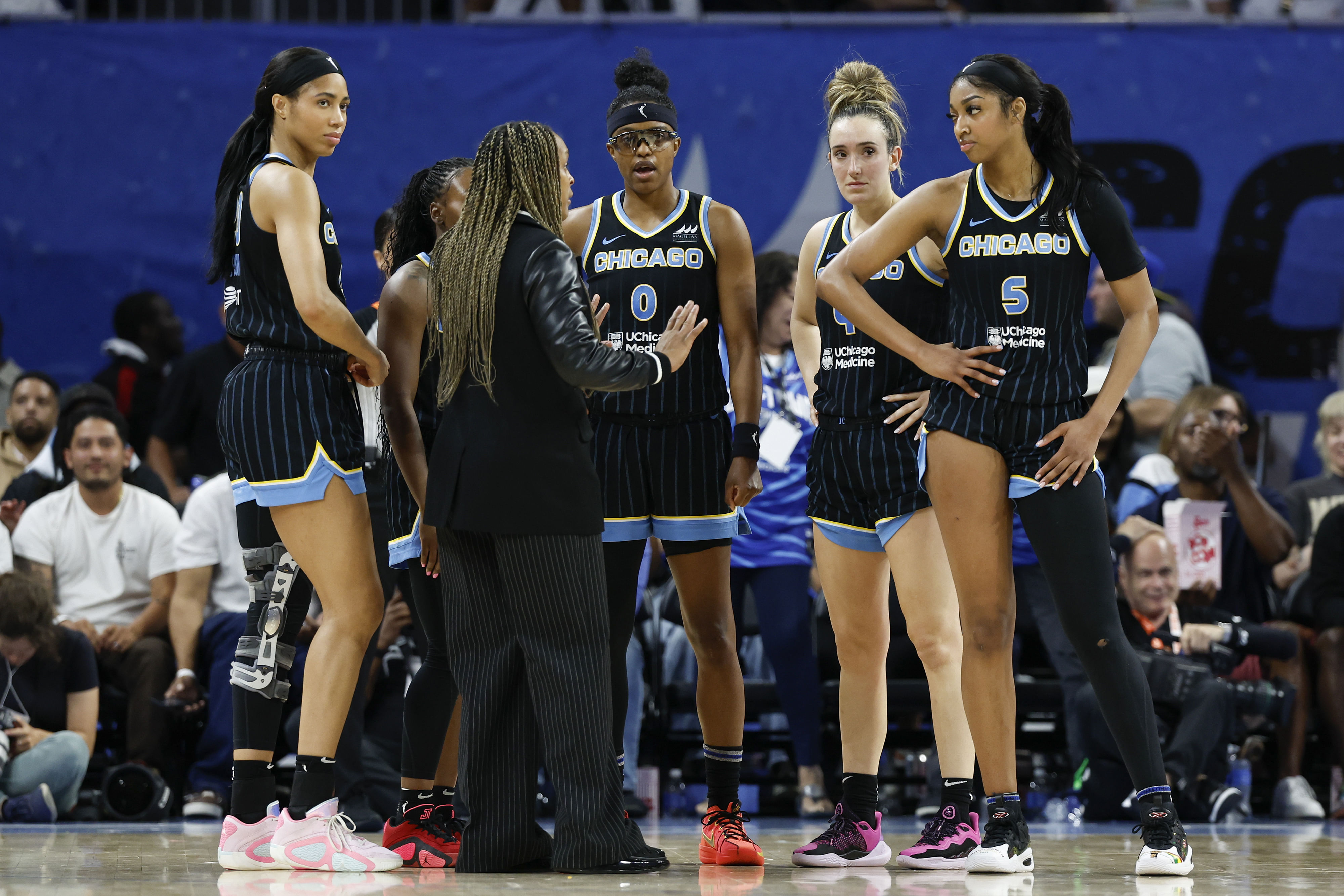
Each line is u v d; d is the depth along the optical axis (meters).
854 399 13.31
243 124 12.80
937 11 28.16
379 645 19.78
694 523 13.23
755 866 12.79
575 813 11.26
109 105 25.42
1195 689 20.55
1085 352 11.88
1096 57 25.86
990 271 11.75
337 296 12.45
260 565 12.55
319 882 10.89
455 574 11.55
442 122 25.61
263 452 12.09
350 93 25.56
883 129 13.73
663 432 13.30
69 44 25.44
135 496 22.27
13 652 20.47
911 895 9.94
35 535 22.00
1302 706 21.86
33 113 25.36
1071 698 20.48
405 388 12.92
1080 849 14.50
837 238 14.09
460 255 11.47
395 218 14.21
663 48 25.84
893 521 13.11
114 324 25.47
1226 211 25.80
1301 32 25.80
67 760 20.02
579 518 11.23
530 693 11.53
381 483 16.72
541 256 11.19
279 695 12.45
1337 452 24.05
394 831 12.92
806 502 20.72
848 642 13.45
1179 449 22.53
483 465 11.17
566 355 10.86
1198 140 25.77
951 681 13.12
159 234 25.50
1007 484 11.83
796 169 25.73
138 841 15.63
